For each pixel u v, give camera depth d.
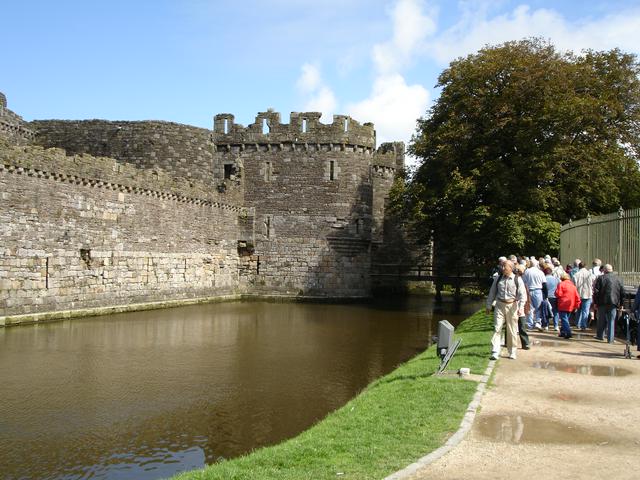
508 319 15.20
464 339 19.33
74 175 28.44
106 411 14.02
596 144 33.94
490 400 11.15
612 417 10.05
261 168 44.81
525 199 32.88
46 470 10.61
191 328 27.12
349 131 44.50
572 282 20.92
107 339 23.02
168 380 17.05
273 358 20.67
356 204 44.75
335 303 42.22
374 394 12.79
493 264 34.88
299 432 13.02
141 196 33.59
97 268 30.19
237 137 45.09
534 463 7.98
